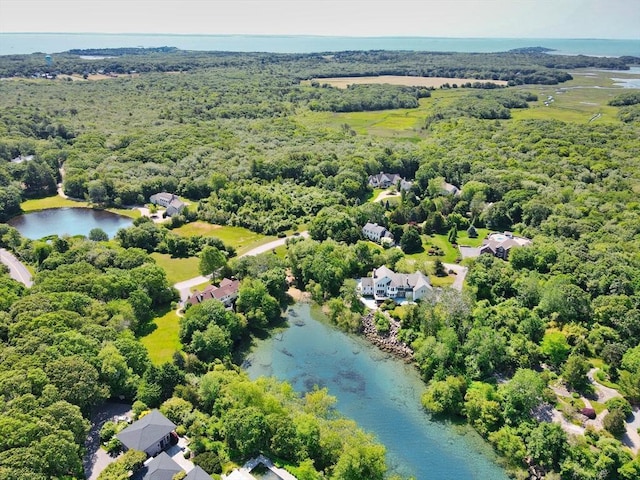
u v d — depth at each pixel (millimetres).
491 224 184625
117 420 89250
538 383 94188
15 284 122938
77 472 75375
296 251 151625
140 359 100875
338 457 82062
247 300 129625
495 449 90625
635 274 128000
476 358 105688
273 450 83938
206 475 73938
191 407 90938
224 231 186000
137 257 143375
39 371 84688
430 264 148375
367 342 122750
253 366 113688
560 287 123375
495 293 131375
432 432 94812
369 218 182875
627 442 87750
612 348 106125
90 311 111125
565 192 193500
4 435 71000
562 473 82375
